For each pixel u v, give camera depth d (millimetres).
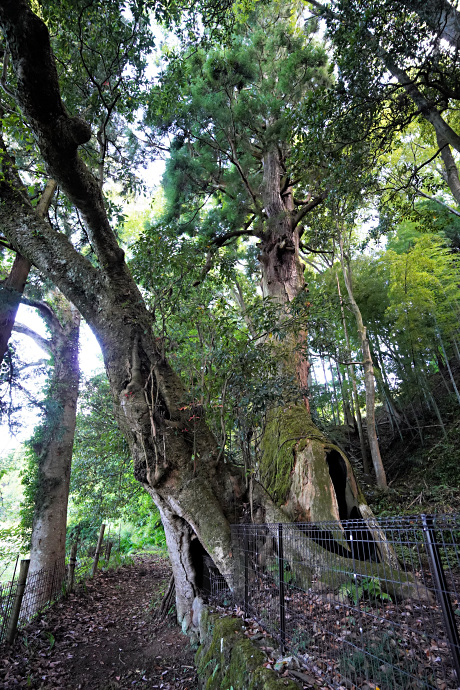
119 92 7836
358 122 6680
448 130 6555
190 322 6605
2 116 7574
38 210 8742
